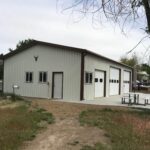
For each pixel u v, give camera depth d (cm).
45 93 2580
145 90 4806
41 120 1202
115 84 3416
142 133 1040
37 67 2647
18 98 2041
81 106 1712
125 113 1460
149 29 1191
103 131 1033
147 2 1180
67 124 1139
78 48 2389
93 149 856
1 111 1406
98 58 2755
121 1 1056
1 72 3378
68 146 889
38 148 873
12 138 931
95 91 2723
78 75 2395
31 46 2691
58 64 2512
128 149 861
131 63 5159
